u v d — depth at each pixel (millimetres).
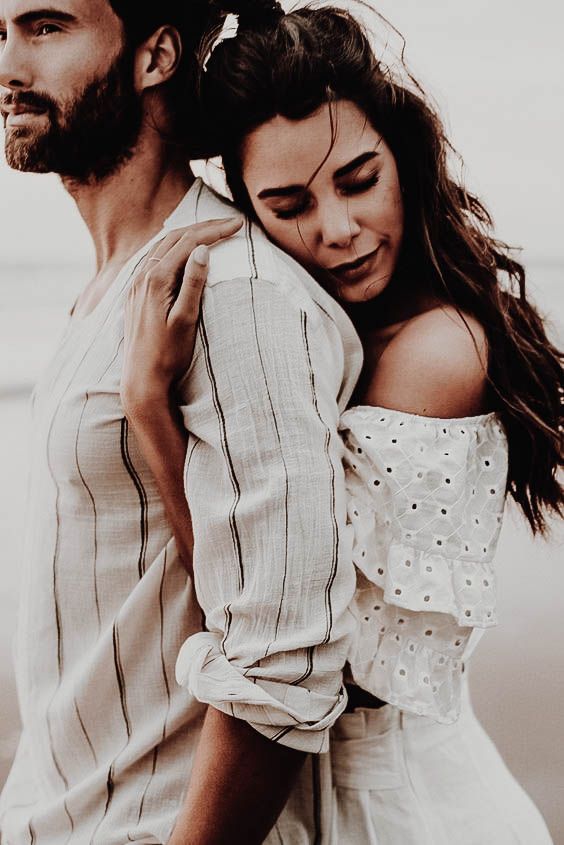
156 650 1123
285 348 1036
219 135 1167
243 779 1018
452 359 1144
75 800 1160
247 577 1018
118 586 1137
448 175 1248
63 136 1189
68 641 1169
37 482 1193
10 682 3508
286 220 1150
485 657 3523
